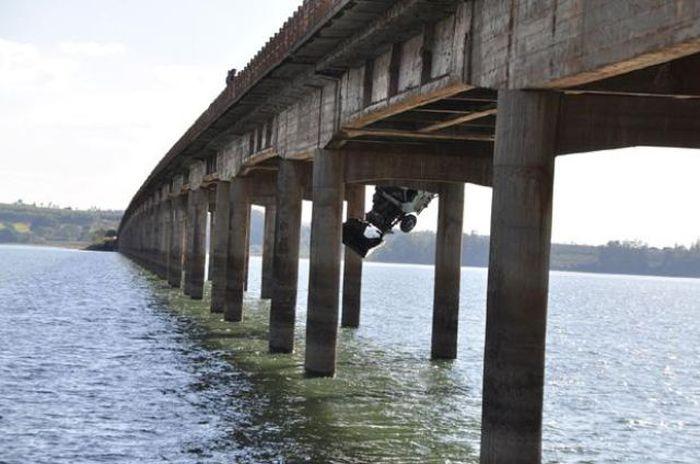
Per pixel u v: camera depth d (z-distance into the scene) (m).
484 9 16.30
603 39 12.41
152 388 27.30
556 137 14.79
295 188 33.12
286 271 33.31
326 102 28.00
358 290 45.78
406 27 20.09
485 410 14.85
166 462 19.23
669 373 41.25
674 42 11.00
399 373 30.95
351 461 19.52
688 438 25.06
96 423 22.62
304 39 24.12
